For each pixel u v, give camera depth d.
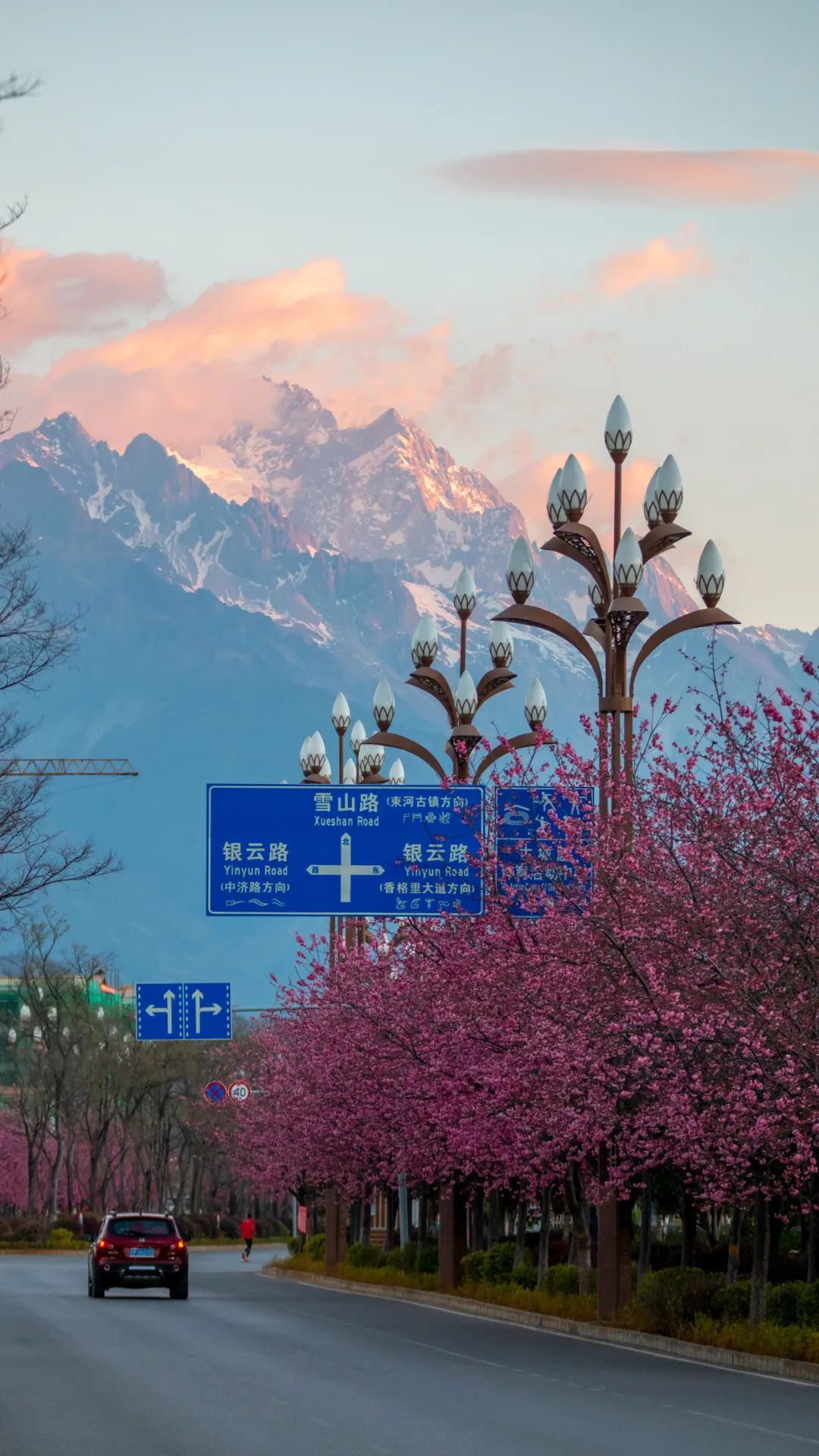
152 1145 172.12
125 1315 57.38
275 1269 103.69
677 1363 41.56
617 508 49.00
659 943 42.94
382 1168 78.38
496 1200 71.25
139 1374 36.91
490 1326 53.25
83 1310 60.44
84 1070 157.50
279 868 57.94
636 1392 34.75
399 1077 66.38
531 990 47.44
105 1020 163.38
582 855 46.75
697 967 41.84
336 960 80.38
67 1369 38.06
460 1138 56.50
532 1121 49.97
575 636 49.16
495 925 51.94
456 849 57.88
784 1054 39.81
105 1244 68.00
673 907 43.00
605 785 47.00
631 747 47.66
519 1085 49.50
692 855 43.31
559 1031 44.72
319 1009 82.50
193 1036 109.62
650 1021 41.06
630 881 44.38
